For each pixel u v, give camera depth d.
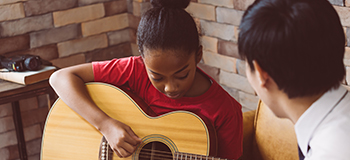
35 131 2.40
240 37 0.74
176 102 1.28
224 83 2.17
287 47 0.68
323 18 0.68
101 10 2.41
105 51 2.51
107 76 1.37
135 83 1.35
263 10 0.70
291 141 1.35
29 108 2.33
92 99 1.36
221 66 2.14
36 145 2.43
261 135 1.48
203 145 1.19
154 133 1.25
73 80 1.35
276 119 1.42
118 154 1.24
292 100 0.76
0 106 2.26
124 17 2.52
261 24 0.70
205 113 1.24
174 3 1.11
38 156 2.46
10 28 2.14
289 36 0.67
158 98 1.32
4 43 2.14
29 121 2.36
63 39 2.33
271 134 1.43
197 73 1.25
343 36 0.72
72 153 1.34
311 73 0.70
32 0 2.16
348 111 0.74
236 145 1.25
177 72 1.07
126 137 1.22
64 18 2.30
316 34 0.68
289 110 0.78
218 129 1.24
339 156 0.70
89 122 1.34
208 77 1.27
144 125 1.27
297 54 0.68
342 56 0.73
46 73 1.85
